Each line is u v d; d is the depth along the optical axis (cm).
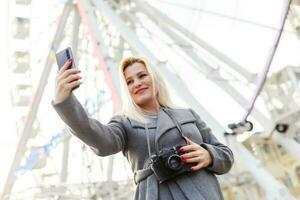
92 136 169
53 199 971
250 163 481
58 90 162
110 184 943
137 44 706
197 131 199
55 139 1045
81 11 804
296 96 456
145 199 176
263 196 473
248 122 453
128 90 205
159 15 880
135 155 188
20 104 1306
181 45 825
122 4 920
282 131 476
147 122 192
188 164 175
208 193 175
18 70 1288
